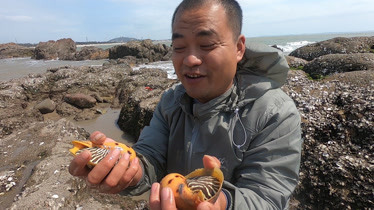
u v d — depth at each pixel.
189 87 0.45
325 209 1.11
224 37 0.42
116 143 0.47
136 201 1.20
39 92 3.29
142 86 2.90
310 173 1.20
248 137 0.45
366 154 1.15
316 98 1.58
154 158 0.54
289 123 0.45
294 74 2.05
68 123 1.95
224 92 0.47
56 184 1.20
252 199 0.38
